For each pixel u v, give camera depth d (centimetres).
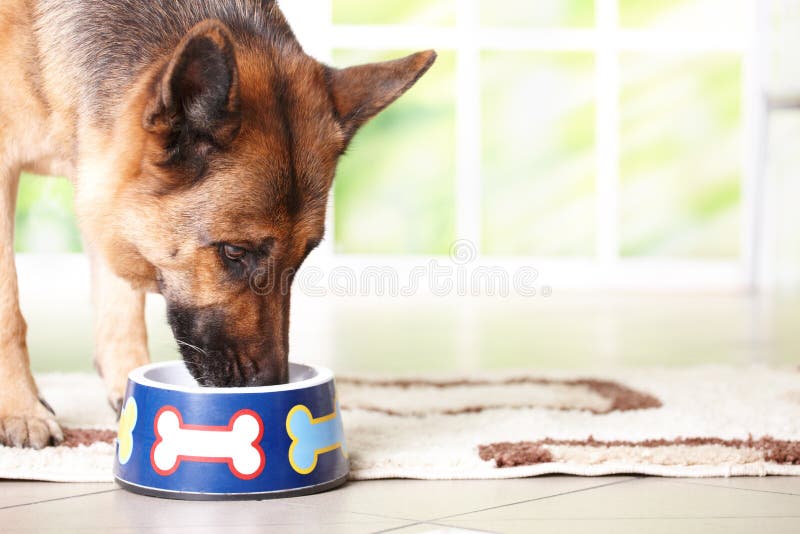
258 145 194
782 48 538
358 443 204
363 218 553
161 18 206
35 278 541
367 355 316
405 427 214
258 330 197
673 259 559
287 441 185
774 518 178
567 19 552
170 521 176
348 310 466
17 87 209
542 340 355
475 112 547
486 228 559
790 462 198
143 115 193
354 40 541
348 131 205
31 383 207
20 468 192
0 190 208
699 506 182
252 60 199
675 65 554
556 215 559
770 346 335
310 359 305
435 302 507
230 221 194
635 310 457
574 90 554
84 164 204
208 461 183
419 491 188
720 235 561
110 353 221
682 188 559
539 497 185
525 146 556
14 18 208
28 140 211
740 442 204
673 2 553
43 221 541
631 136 558
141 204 198
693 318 424
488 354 319
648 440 205
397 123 548
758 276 569
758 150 539
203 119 191
